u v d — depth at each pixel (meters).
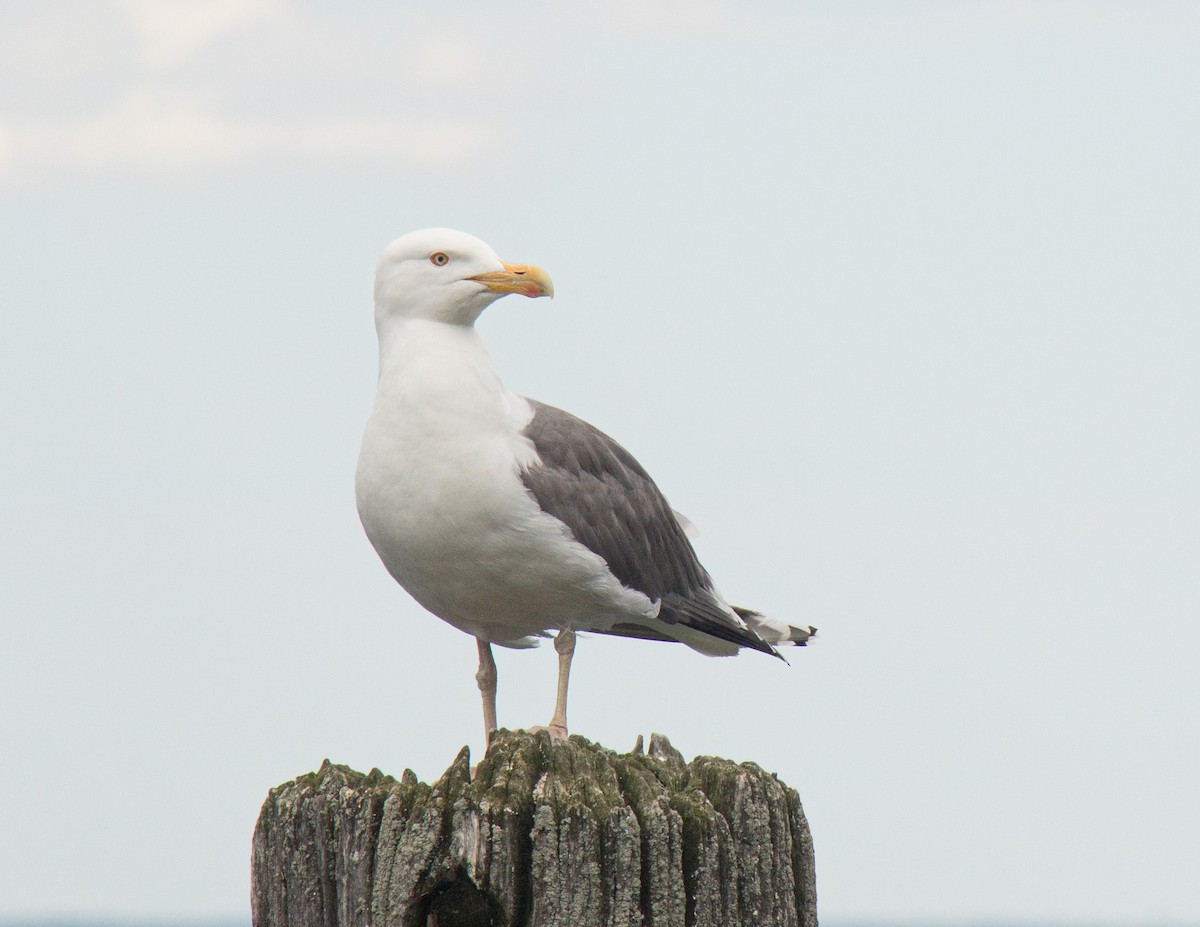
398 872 8.75
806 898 9.53
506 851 8.62
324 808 9.26
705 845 8.85
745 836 9.16
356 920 8.98
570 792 8.82
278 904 9.34
